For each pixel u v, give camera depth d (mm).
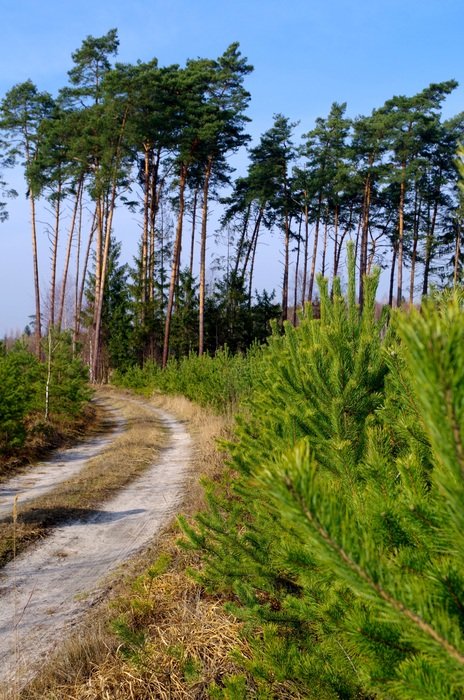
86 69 32344
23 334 21531
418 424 2162
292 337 4539
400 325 903
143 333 40688
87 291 47250
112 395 33000
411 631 1108
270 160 38656
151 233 39938
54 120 33938
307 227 40125
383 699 1602
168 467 12102
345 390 3168
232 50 31078
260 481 1088
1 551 6824
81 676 3922
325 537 1074
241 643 3969
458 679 1088
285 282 41625
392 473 1977
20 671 4176
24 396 13211
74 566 6449
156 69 29641
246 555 3666
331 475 3092
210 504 4520
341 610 1837
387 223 40688
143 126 29500
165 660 3873
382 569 1113
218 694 3055
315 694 2355
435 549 1498
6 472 11555
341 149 36000
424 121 33094
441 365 830
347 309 3861
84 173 34562
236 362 18375
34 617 5148
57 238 39781
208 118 29750
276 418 4094
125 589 5527
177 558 6055
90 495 9578
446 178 36688
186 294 42438
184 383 26266
